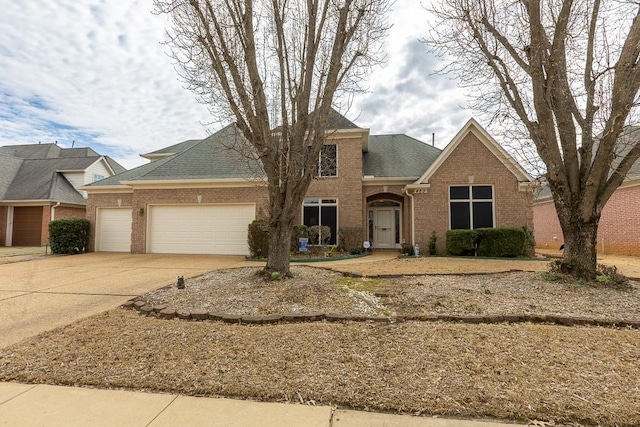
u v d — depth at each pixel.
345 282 7.02
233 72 6.31
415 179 14.17
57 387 3.04
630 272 8.22
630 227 13.45
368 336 4.04
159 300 5.75
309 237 13.08
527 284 6.57
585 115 6.63
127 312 5.23
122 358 3.55
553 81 6.59
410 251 12.99
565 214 6.70
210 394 2.89
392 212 15.62
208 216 13.52
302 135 6.70
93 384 3.08
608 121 6.00
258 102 6.45
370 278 7.58
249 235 12.05
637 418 2.45
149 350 3.72
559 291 5.93
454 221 13.16
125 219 15.05
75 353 3.69
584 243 6.50
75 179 22.08
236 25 6.27
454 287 6.49
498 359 3.37
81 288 7.04
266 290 6.01
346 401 2.74
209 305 5.33
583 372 3.11
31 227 19.62
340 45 6.62
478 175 13.02
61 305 5.75
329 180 14.05
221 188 13.37
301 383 3.01
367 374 3.14
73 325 4.61
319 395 2.82
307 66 6.67
